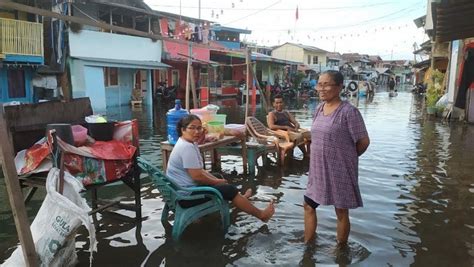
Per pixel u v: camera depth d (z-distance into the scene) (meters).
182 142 4.66
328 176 4.04
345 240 4.27
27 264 3.07
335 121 3.93
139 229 4.79
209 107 7.56
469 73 14.88
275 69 39.66
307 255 4.07
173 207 4.65
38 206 5.56
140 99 23.12
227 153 7.62
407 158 8.65
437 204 5.59
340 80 3.97
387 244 4.32
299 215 5.22
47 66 18.59
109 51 21.03
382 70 70.94
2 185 6.65
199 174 4.59
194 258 4.05
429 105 18.95
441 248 4.23
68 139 4.18
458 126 14.10
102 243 4.41
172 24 26.41
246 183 6.82
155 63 23.11
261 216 4.80
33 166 4.07
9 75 17.22
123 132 5.04
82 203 3.73
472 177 7.01
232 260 4.00
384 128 13.80
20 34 16.12
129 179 5.01
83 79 19.34
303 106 25.19
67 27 18.80
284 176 7.27
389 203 5.63
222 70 31.78
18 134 4.28
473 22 8.66
